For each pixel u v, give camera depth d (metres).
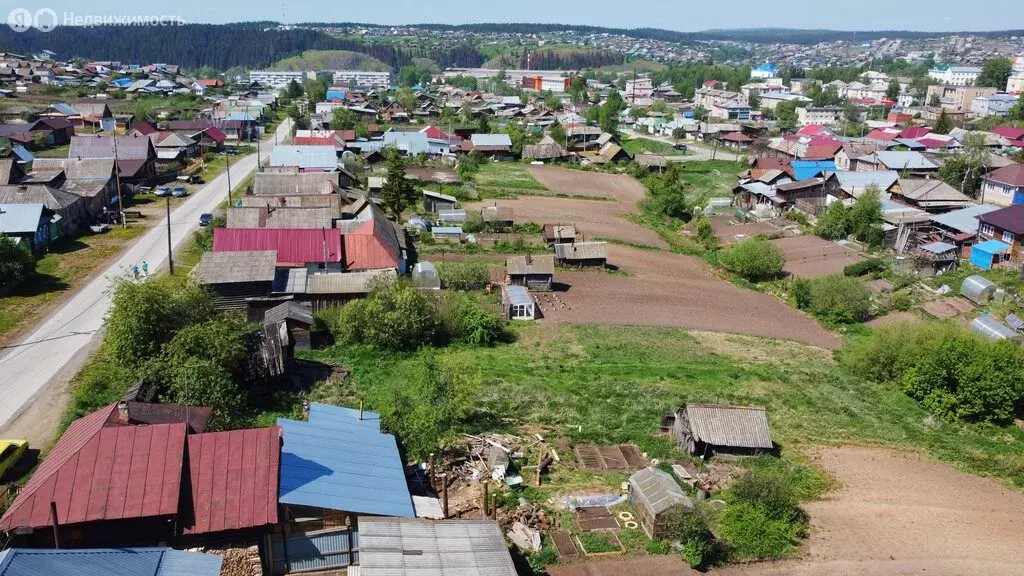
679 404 50.09
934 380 52.75
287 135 169.50
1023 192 99.12
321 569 30.08
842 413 50.94
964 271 79.06
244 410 42.75
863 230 93.00
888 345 57.12
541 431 45.38
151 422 33.38
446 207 102.19
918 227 90.69
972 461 45.75
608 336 63.34
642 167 141.75
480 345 59.50
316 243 68.12
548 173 140.00
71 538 26.25
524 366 55.47
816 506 39.53
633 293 76.25
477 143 152.75
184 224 86.75
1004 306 69.31
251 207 76.44
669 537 34.78
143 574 23.73
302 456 32.19
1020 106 192.38
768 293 79.62
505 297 67.69
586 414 48.09
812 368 58.88
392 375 51.31
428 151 145.00
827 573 34.00
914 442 47.66
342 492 30.30
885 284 77.25
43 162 95.69
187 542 27.17
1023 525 39.03
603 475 40.81
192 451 28.67
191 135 138.50
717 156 165.38
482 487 37.75
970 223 88.12
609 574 32.44
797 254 90.19
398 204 93.19
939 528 38.25
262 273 60.00
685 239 99.94
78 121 160.62
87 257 72.75
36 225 71.38
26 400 43.28
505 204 111.62
